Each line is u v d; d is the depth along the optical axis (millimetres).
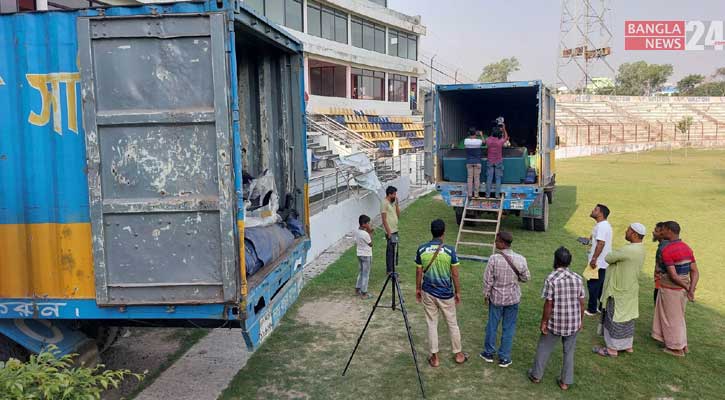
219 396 5465
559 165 34062
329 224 12266
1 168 4246
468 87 12719
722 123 58875
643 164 34031
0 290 4297
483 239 12805
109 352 6512
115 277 4164
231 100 4020
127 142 4066
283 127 6590
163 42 3992
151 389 5602
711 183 23281
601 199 18969
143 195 4109
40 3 8289
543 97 12328
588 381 5773
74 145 4168
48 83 4148
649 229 13844
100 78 4031
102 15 3982
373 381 5816
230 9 3959
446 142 13859
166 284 4145
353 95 33844
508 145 13555
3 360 4598
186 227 4102
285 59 6566
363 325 7445
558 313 5461
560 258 5508
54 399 3100
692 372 5953
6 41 4152
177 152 4062
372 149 20703
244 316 4176
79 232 4215
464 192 12398
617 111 60656
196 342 6863
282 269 5520
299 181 6691
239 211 4086
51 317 4281
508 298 5988
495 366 6164
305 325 7457
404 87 40125
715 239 12516
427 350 6605
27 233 4254
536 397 5473
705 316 7672
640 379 5805
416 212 16781
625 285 6250
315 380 5832
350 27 32594
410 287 9156
